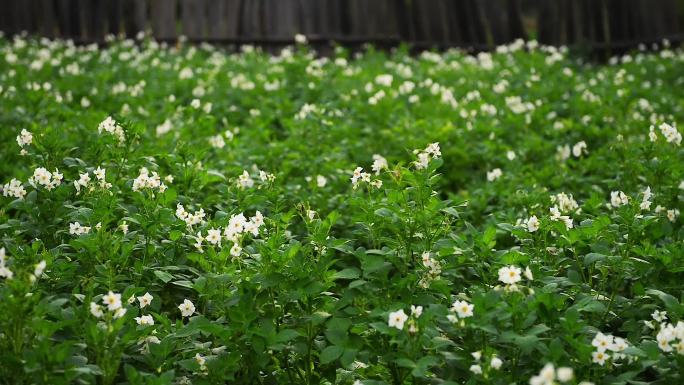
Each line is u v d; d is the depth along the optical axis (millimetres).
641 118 3975
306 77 4711
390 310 1986
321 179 2873
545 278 2176
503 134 3846
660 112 4461
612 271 2305
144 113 3746
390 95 4258
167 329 2084
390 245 2242
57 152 2564
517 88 4734
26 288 1920
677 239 2500
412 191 2270
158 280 2271
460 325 1943
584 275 2309
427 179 2244
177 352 2080
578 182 3170
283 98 4363
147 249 2262
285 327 2072
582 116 4207
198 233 2219
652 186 2764
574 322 1971
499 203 3020
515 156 3367
